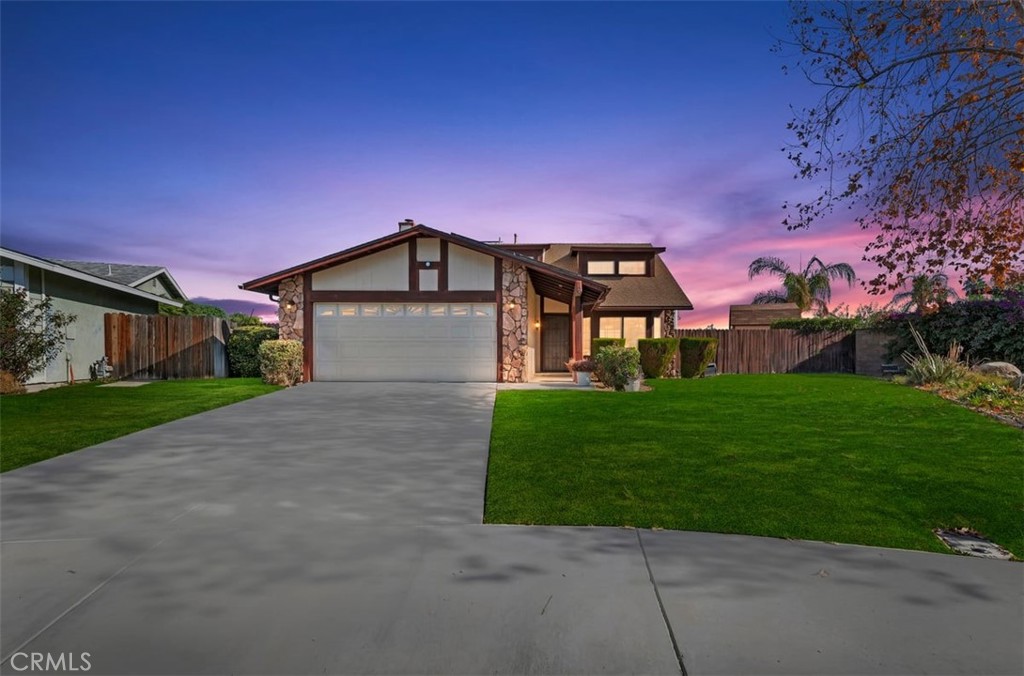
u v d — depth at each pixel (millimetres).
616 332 22875
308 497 4977
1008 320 16250
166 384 15305
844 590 3229
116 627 2750
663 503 4836
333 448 6969
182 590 3158
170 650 2555
